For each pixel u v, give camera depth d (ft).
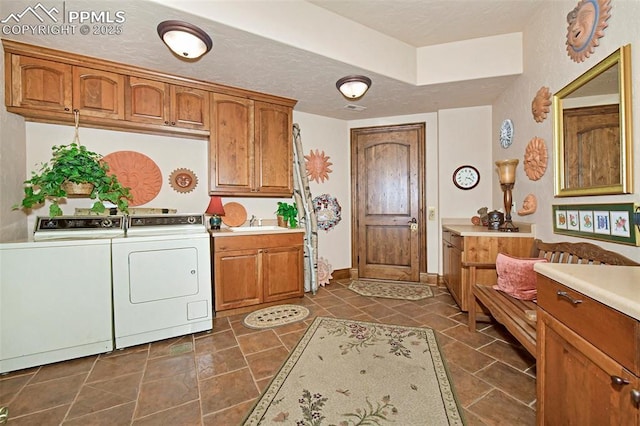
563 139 6.44
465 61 8.98
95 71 7.61
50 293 6.20
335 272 13.33
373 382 5.40
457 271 9.22
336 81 9.09
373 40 8.45
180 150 9.71
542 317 3.80
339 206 13.47
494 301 6.27
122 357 6.50
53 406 4.86
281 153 10.65
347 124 13.66
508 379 5.47
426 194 12.64
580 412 3.04
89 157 7.20
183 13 5.89
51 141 7.91
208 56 7.54
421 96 10.45
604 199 5.23
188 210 9.84
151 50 7.22
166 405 4.86
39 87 6.99
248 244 9.25
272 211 11.65
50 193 6.70
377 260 13.48
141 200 9.11
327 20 7.63
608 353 2.65
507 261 6.68
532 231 7.86
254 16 6.57
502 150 10.19
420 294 10.96
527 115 8.25
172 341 7.27
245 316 8.90
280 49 7.24
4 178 6.54
